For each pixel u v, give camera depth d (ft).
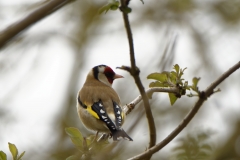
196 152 25.68
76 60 56.70
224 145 45.80
